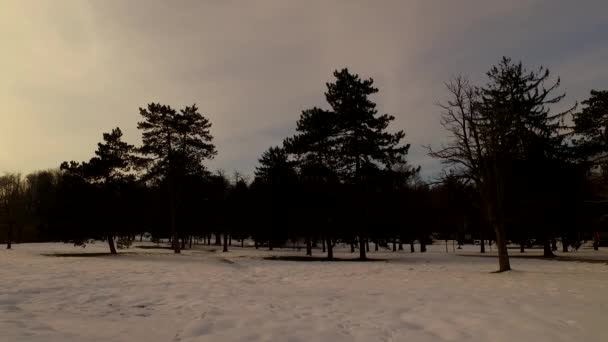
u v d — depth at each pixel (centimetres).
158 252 4422
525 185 3519
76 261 2834
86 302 1132
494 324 850
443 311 1002
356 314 977
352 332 796
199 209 5938
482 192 2242
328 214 3712
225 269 2350
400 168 4628
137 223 4419
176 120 4294
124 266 2433
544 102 3762
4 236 6888
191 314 973
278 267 2556
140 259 3181
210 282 1653
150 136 4250
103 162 4028
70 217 3991
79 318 907
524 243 4203
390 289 1436
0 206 5650
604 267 2331
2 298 1152
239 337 755
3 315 906
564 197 3625
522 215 3553
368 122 3716
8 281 1557
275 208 5450
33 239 7356
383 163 3747
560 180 3622
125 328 817
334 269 2386
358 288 1473
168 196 4791
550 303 1088
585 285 1459
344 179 3691
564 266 2428
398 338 751
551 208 3575
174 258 3397
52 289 1361
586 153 3669
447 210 5175
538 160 3616
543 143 3641
